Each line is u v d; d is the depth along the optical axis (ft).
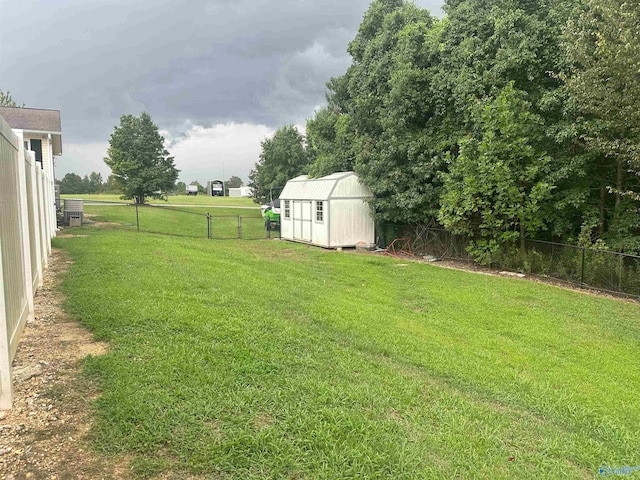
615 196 41.32
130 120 112.37
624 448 12.24
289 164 116.67
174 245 41.39
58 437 9.04
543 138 41.24
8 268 11.68
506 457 10.61
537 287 36.01
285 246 59.36
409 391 13.58
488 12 45.52
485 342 21.52
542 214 41.81
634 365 20.18
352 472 8.87
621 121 32.37
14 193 13.80
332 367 14.57
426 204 53.26
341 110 85.97
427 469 9.43
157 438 9.21
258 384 12.26
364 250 58.95
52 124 60.49
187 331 15.76
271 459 8.93
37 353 13.15
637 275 33.76
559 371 18.37
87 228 56.80
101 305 17.76
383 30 63.26
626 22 28.84
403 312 26.16
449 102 48.98
